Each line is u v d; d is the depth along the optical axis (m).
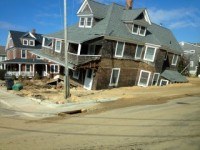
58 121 15.21
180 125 13.30
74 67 29.38
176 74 40.97
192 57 67.00
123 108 18.89
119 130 12.54
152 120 14.57
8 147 10.19
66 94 22.53
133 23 34.50
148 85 35.94
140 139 10.98
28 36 57.44
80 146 10.14
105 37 30.94
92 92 28.23
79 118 15.84
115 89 30.42
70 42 31.53
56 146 10.20
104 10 35.69
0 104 20.84
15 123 14.87
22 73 48.28
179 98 23.81
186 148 9.78
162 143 10.41
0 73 44.66
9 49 58.91
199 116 15.45
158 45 35.62
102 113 17.22
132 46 34.50
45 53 38.91
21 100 22.53
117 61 32.84
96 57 30.66
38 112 18.03
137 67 35.78
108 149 9.73
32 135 12.02
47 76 47.31
